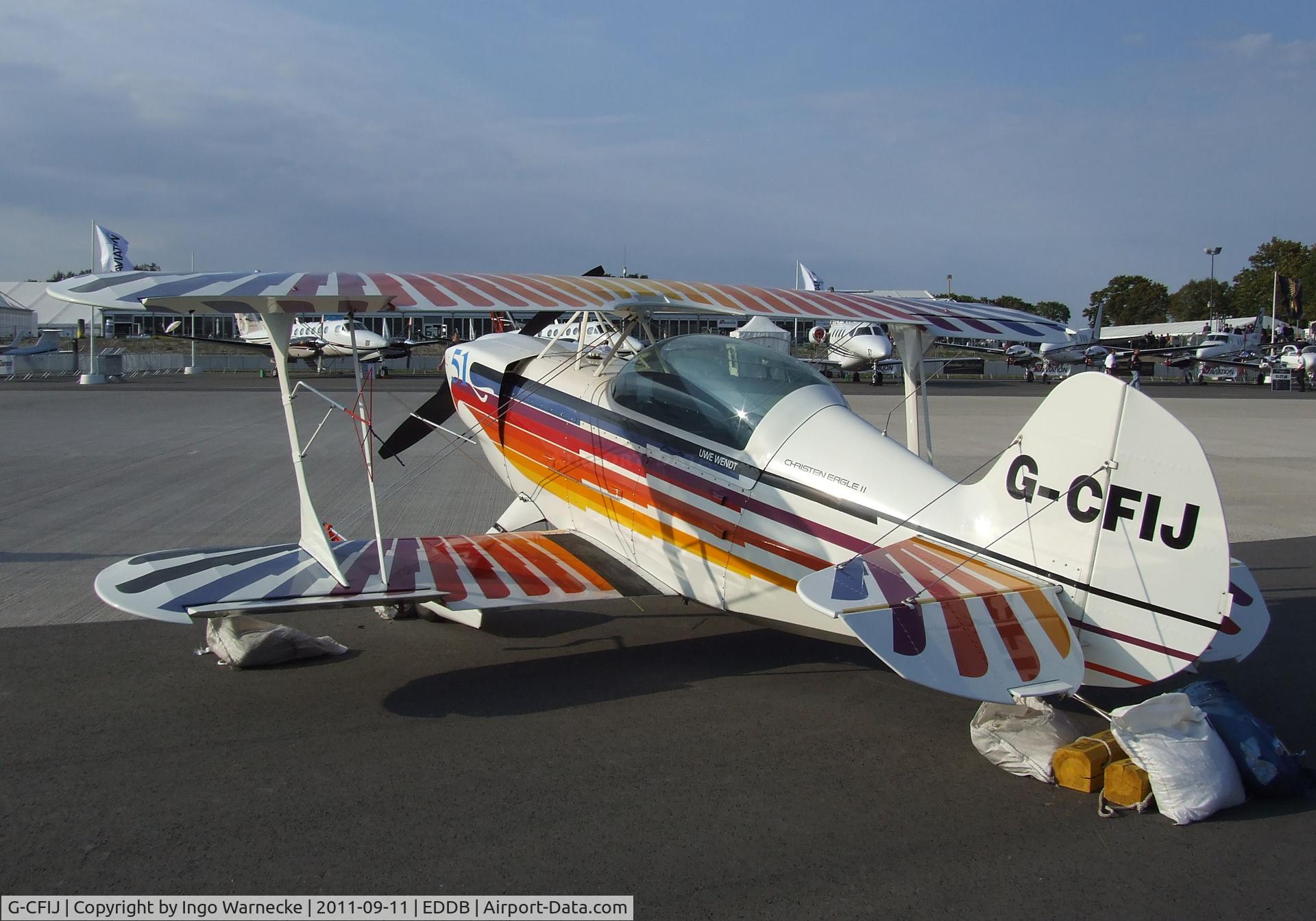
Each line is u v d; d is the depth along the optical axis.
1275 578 7.17
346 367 40.78
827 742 4.09
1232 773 3.47
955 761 3.91
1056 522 3.81
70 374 35.41
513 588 4.86
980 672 3.31
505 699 4.59
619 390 5.51
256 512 8.97
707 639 5.60
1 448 13.34
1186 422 20.48
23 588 6.42
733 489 4.82
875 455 4.41
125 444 13.89
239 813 3.38
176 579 4.45
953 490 4.16
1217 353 42.00
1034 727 3.92
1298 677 5.01
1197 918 2.77
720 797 3.55
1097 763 3.59
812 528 4.51
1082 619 3.75
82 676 4.82
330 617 5.99
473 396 6.86
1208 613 3.48
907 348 5.56
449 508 9.34
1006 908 2.81
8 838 3.18
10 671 4.88
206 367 42.75
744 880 2.96
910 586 3.74
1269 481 12.11
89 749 3.93
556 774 3.73
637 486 5.36
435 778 3.69
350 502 9.60
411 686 4.75
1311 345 38.34
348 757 3.88
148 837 3.20
